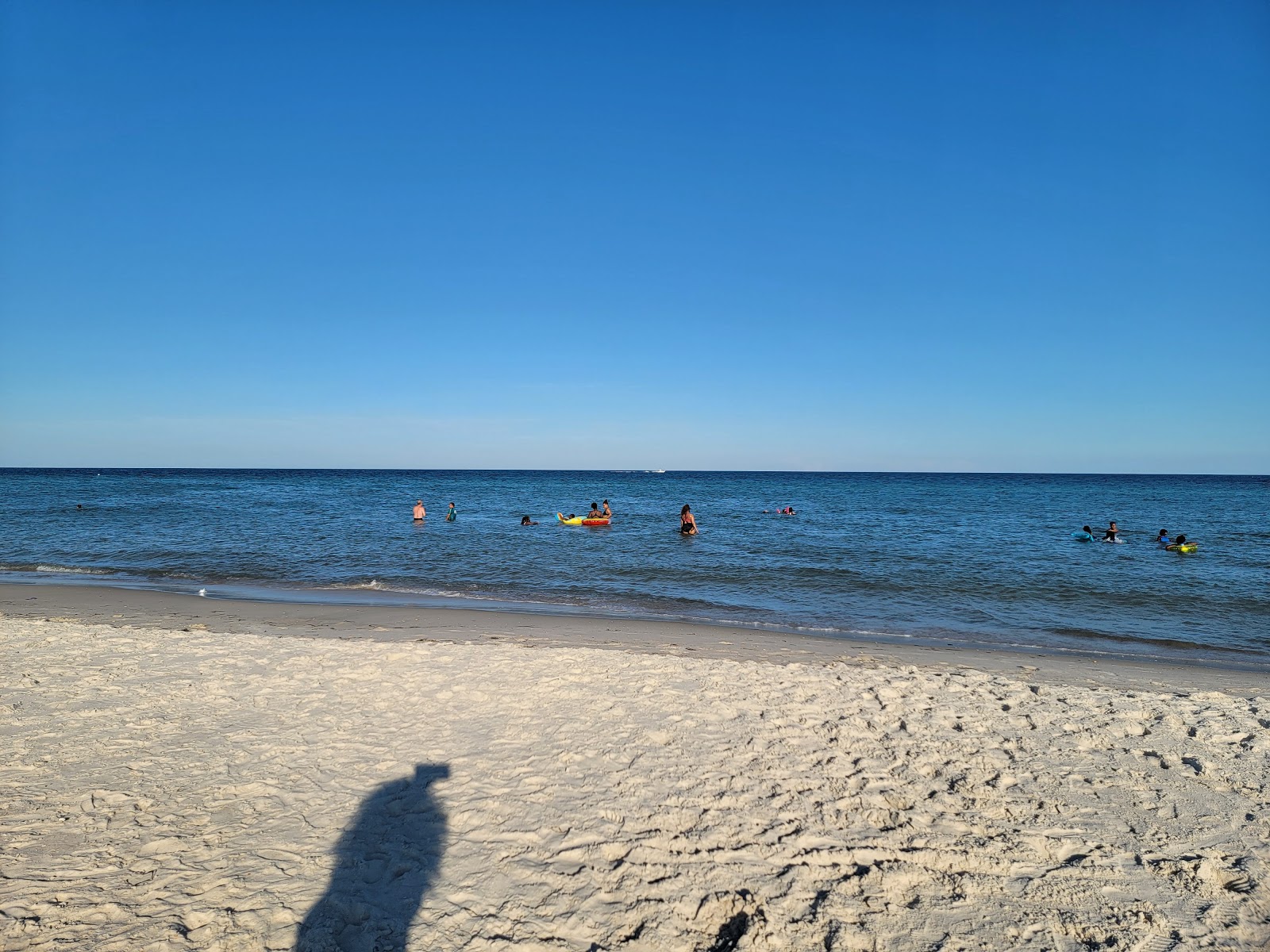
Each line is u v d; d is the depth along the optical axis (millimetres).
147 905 3525
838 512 39062
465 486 82938
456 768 5211
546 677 7613
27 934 3273
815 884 3789
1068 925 3479
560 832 4309
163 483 78812
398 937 3359
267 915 3473
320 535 24641
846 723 6246
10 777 4965
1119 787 5000
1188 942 3359
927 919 3527
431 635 10328
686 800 4719
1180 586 15344
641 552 20375
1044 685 8008
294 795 4750
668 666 8109
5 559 18516
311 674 7633
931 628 11727
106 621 11016
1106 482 115438
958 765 5359
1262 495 63750
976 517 35750
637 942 3352
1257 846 4207
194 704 6555
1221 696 7395
